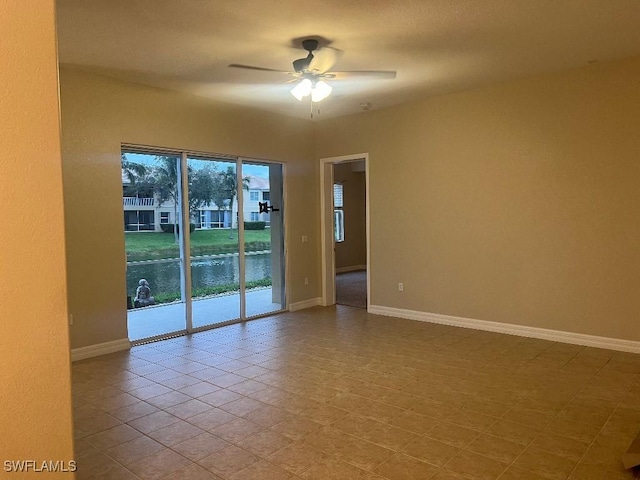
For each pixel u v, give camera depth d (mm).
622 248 4445
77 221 4488
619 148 4414
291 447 2748
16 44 885
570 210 4730
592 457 2578
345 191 10891
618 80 4383
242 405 3375
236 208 6059
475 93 5316
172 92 5211
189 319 5512
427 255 5879
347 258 10953
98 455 2689
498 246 5258
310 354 4598
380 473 2453
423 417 3129
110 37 3646
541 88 4840
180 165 5410
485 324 5414
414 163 5926
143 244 5156
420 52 4086
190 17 3291
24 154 897
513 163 5086
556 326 4887
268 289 6555
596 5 3184
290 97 5516
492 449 2686
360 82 4945
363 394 3549
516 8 3217
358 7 3168
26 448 914
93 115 4586
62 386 960
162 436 2914
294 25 3459
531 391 3547
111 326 4746
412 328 5582
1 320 877
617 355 4367
